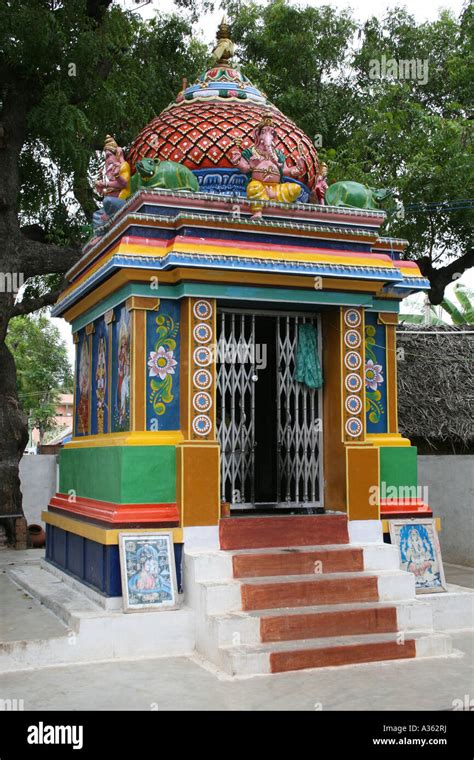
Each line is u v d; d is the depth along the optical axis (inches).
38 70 450.6
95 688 187.0
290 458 271.6
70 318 335.3
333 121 609.6
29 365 1177.4
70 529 277.4
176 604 223.3
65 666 206.2
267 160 266.1
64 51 450.3
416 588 253.9
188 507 235.6
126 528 230.1
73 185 502.6
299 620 212.7
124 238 243.6
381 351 287.9
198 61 589.0
